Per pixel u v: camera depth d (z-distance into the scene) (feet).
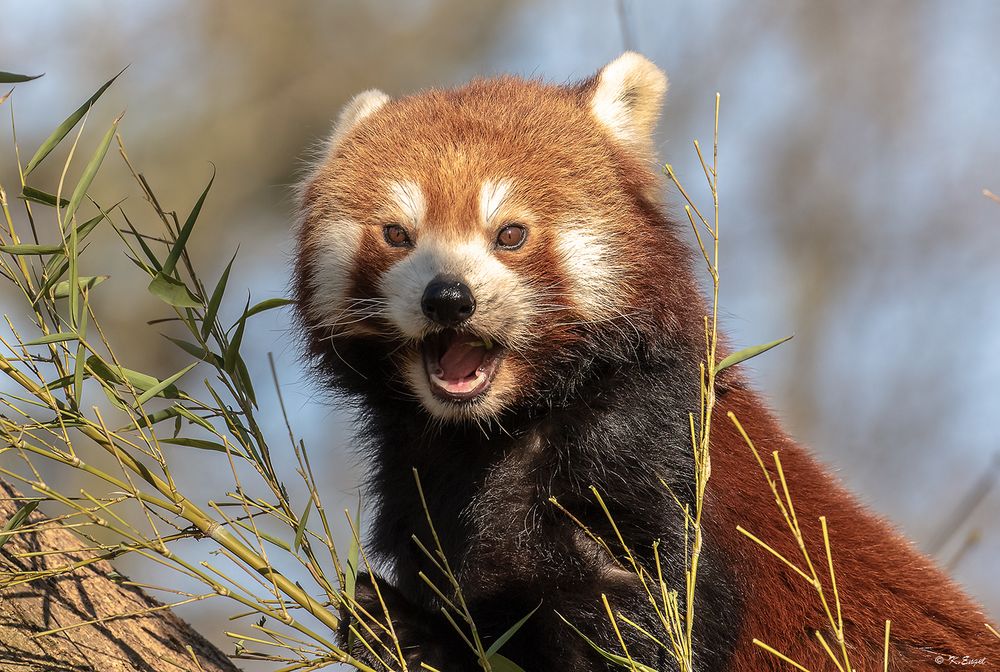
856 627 29.35
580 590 25.93
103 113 86.17
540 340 27.32
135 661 24.57
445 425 28.50
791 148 88.99
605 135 29.73
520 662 25.72
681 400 27.45
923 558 31.73
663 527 26.30
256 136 91.81
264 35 93.76
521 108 29.48
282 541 23.22
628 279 27.50
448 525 28.50
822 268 84.58
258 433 24.44
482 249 27.12
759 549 28.84
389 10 97.55
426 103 30.25
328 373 29.66
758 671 28.71
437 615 25.81
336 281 28.37
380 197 27.86
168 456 64.44
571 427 27.30
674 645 22.26
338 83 93.91
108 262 80.43
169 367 77.92
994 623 30.89
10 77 23.85
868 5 91.09
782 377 81.20
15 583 22.93
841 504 30.86
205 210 88.02
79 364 22.47
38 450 22.27
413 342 27.81
